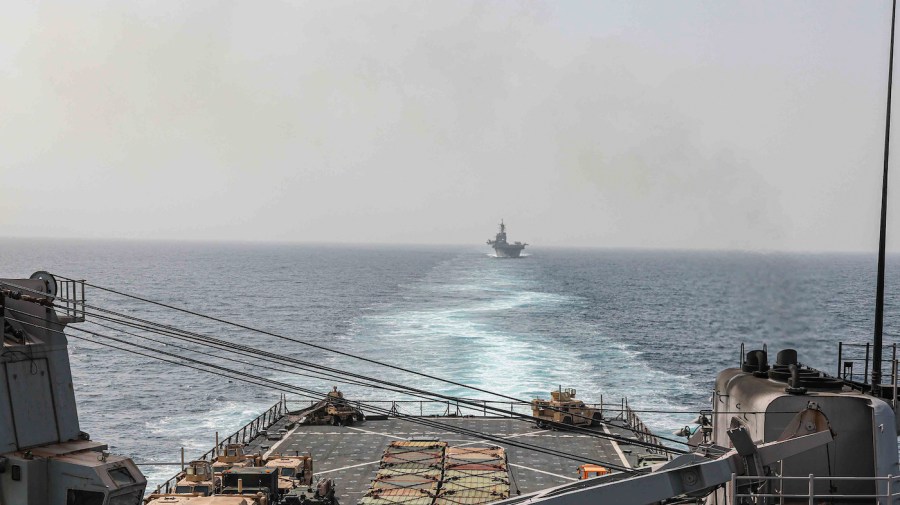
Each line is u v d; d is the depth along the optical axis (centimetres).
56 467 2252
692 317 18325
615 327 16300
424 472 4184
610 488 2142
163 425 8544
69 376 2453
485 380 10362
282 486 3988
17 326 2352
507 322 16775
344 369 11212
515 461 4866
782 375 2409
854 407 2191
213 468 4100
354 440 5428
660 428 7681
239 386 10288
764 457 2117
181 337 2709
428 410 8256
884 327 13175
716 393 2714
